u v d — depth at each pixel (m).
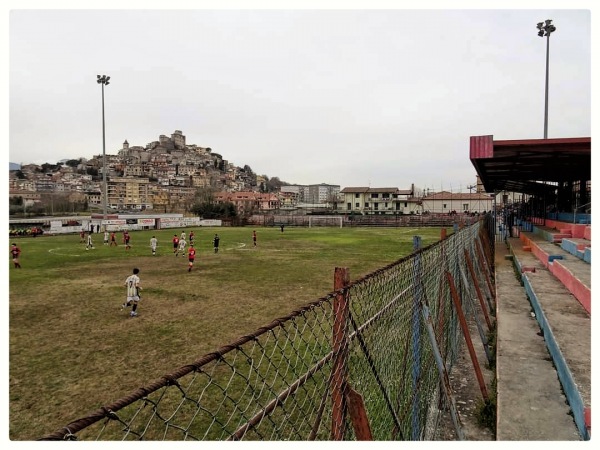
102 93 51.91
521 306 9.94
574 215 18.83
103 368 7.73
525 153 13.38
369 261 24.19
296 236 48.88
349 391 2.73
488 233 21.59
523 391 5.48
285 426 5.04
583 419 4.35
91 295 14.81
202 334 9.81
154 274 19.67
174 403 6.12
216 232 57.88
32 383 7.09
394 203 105.75
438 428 5.63
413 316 4.49
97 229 56.62
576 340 6.25
